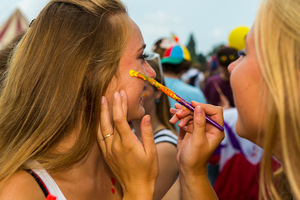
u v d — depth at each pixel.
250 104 0.87
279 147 0.84
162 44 3.07
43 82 0.99
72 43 0.99
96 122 1.03
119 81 1.05
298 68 0.76
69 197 0.99
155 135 1.66
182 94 2.86
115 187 1.24
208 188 1.11
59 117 0.98
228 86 3.48
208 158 1.10
